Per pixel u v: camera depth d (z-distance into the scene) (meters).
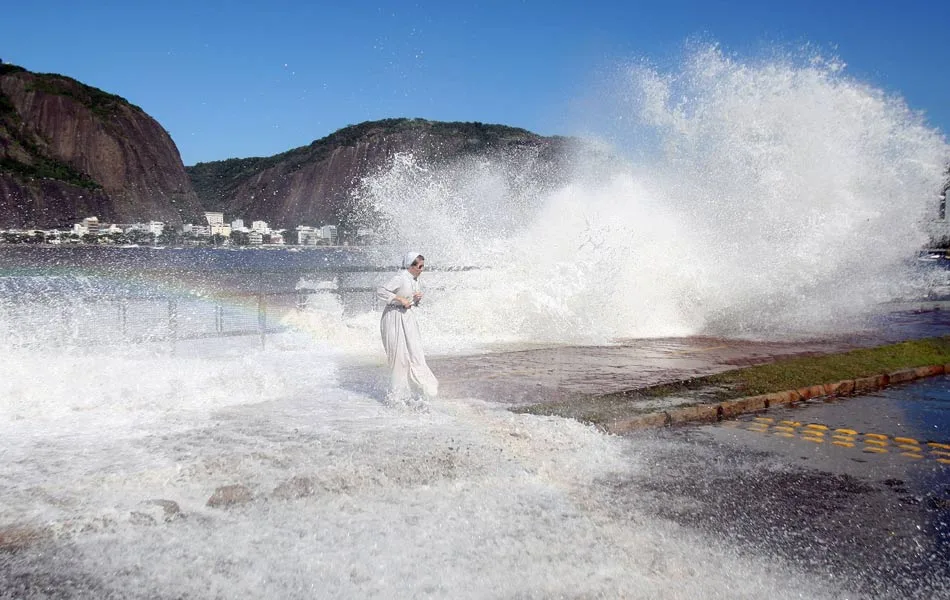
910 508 4.84
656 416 6.91
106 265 45.78
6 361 8.19
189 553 4.00
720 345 11.98
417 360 7.20
